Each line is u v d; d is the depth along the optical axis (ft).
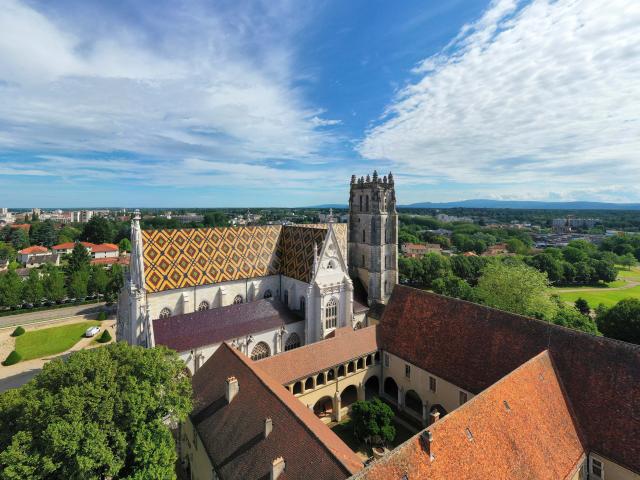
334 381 159.74
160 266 186.50
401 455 75.05
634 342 212.23
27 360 232.73
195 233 203.72
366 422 136.46
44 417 78.59
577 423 111.14
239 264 214.28
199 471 117.60
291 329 198.08
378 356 179.22
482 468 84.28
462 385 141.49
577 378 117.60
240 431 104.32
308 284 201.77
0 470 73.67
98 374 89.56
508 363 134.51
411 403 173.27
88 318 317.22
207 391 129.70
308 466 82.38
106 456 78.38
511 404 101.14
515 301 238.89
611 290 463.42
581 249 633.61
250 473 91.61
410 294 184.34
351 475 73.77
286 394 117.50
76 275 364.17
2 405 87.40
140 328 164.35
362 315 227.40
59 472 79.00
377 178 228.84
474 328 151.12
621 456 99.35
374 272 232.53
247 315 190.60
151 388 94.48
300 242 221.46
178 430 142.31
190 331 169.27
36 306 345.10
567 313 241.35
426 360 157.99
